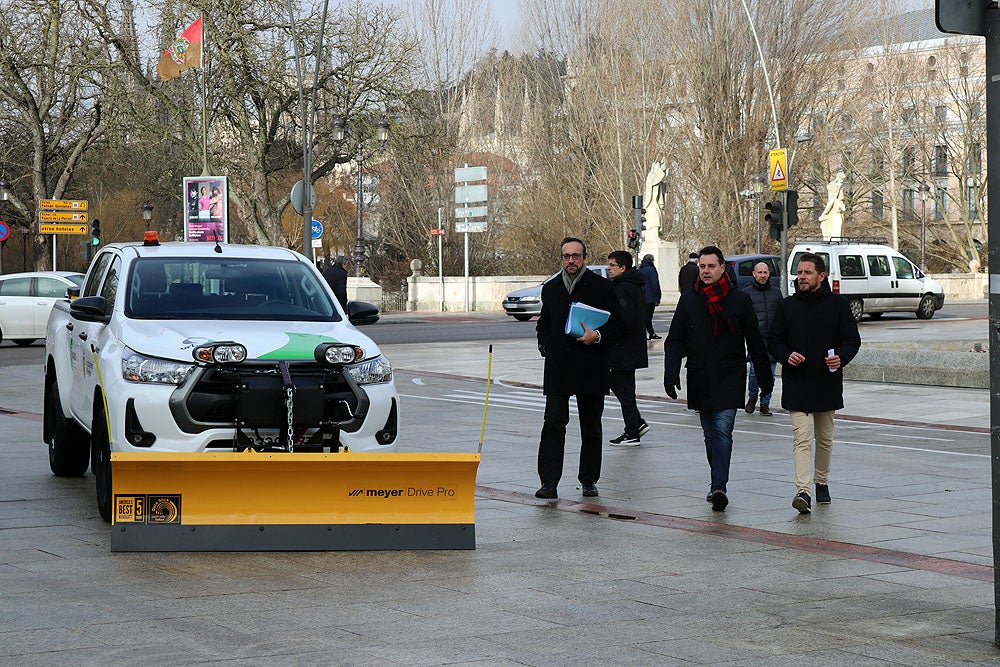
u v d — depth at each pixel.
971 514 10.70
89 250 50.81
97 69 50.47
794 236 64.00
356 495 9.02
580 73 63.97
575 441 15.57
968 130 79.00
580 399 11.53
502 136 69.06
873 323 39.75
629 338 15.09
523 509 10.89
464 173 47.06
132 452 8.76
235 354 9.22
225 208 40.78
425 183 63.38
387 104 50.88
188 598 7.44
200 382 9.30
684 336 11.05
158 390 9.27
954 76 87.56
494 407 19.45
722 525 10.17
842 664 6.14
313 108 50.09
